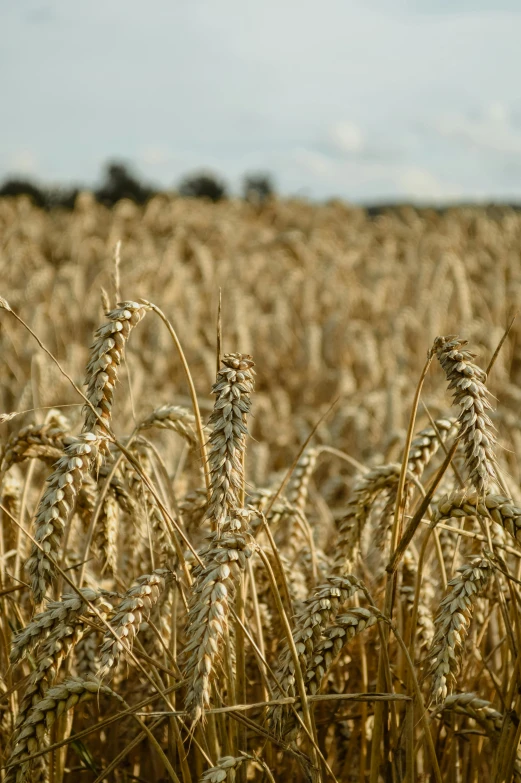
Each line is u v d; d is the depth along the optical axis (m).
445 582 2.77
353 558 2.89
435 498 3.21
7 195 42.25
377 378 10.57
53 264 20.88
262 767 2.57
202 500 3.05
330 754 3.15
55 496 2.10
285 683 2.27
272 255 19.95
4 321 10.34
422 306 13.36
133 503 2.87
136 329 12.36
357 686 3.27
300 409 10.09
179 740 2.44
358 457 7.52
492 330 11.16
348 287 15.80
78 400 8.63
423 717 2.32
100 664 2.07
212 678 2.16
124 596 2.27
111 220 26.11
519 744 2.63
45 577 2.17
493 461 2.11
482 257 19.06
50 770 2.60
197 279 17.91
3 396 9.18
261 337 12.91
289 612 2.83
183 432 2.92
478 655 2.99
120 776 3.17
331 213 28.98
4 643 2.95
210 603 1.98
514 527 2.25
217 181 48.72
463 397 2.15
